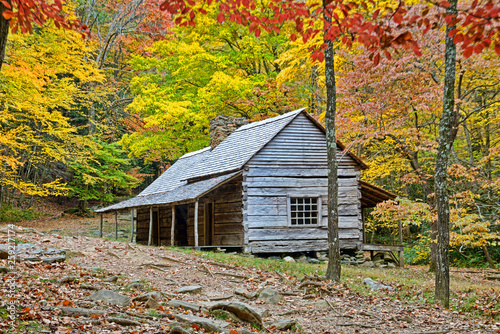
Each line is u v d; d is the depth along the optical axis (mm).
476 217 14047
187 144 30109
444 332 8039
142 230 26703
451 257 23578
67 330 5859
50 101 16875
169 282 10461
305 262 17422
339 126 16719
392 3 9273
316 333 7797
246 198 17516
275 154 18250
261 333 7391
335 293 10969
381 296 11141
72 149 21953
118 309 7445
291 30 21188
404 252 24984
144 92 28188
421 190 26906
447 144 10336
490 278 16516
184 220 22969
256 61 30656
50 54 16641
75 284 8672
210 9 25281
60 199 39531
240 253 17250
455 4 9375
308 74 27375
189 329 6648
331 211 12195
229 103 27266
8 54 14398
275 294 9898
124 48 37406
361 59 15094
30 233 14258
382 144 21094
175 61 28422
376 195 20312
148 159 32750
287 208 18062
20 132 17641
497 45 5035
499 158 21672
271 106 28453
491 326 8789
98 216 36875
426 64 15070
